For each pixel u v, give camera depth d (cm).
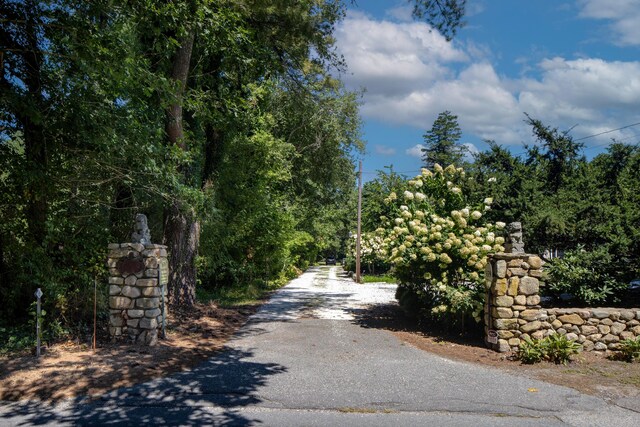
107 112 845
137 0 849
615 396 532
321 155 2102
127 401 504
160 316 808
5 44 799
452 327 914
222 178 1458
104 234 930
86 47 731
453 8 1009
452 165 1040
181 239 1148
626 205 891
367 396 527
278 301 1423
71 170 872
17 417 460
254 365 652
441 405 501
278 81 1580
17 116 793
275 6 1171
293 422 450
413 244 929
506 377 604
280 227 1828
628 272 875
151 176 939
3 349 680
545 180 1074
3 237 839
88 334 785
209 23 994
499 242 902
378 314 1137
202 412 475
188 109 1063
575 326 738
